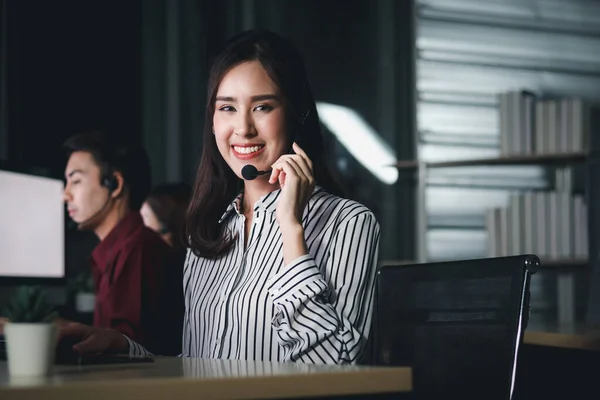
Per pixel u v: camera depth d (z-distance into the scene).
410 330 2.13
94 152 3.47
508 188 6.12
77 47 4.92
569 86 6.40
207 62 5.27
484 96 6.16
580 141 5.08
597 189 4.18
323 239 2.10
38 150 4.78
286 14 5.52
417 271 2.17
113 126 5.01
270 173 2.23
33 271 3.46
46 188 3.54
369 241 2.09
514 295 1.92
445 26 6.06
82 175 3.47
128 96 5.06
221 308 2.15
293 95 2.24
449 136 6.03
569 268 5.08
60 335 1.91
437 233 5.94
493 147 6.16
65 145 3.52
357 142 5.70
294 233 1.96
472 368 1.95
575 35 6.43
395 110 5.81
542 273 5.97
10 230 3.35
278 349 2.03
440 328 2.06
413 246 5.80
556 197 5.07
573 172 5.96
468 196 6.02
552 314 5.96
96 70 4.97
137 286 3.11
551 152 5.13
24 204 3.42
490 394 1.90
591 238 4.18
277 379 1.34
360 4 5.74
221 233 2.30
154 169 5.11
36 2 4.80
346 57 5.69
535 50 6.32
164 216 3.74
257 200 2.25
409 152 5.87
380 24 5.79
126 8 5.06
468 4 6.14
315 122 2.30
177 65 5.17
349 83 5.70
